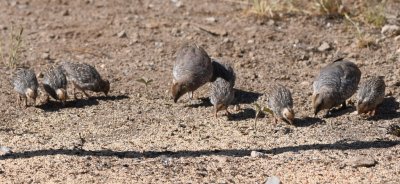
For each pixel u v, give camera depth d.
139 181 18.97
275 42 29.44
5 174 19.42
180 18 31.70
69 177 19.23
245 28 30.55
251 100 24.95
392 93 25.11
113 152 20.94
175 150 21.09
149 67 27.72
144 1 33.84
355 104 24.59
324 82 23.77
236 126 22.95
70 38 30.23
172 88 24.78
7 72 27.25
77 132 22.72
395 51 28.39
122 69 27.59
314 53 28.61
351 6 31.98
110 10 32.84
